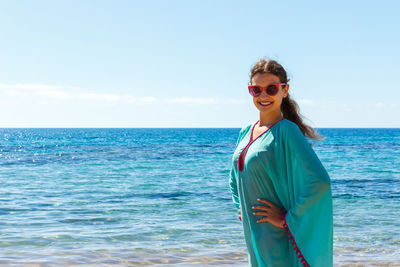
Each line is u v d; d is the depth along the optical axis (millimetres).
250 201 2404
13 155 32250
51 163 24719
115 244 6191
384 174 18094
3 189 13180
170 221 8070
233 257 5504
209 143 58906
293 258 2279
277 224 2283
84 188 13562
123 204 10258
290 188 2246
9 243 6168
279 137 2277
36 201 10664
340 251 5887
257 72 2432
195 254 5645
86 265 5031
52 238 6539
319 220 2104
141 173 18922
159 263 5180
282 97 2496
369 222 8008
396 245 6234
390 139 75750
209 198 11344
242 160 2455
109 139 79562
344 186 14062
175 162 25719
